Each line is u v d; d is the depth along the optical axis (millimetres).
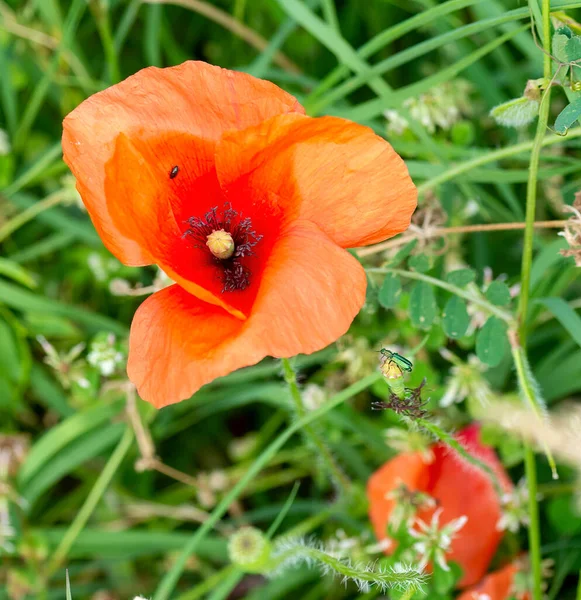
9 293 387
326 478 399
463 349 397
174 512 393
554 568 368
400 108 358
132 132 288
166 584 327
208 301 277
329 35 361
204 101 294
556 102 390
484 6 377
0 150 408
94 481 407
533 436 338
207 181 298
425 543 333
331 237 287
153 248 285
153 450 383
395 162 284
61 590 389
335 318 275
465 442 344
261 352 270
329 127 282
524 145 327
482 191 382
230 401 392
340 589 379
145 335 283
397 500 340
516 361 323
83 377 372
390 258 352
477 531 342
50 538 379
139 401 380
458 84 385
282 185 291
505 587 346
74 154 285
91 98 288
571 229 319
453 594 373
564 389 373
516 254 401
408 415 300
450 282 328
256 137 285
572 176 381
